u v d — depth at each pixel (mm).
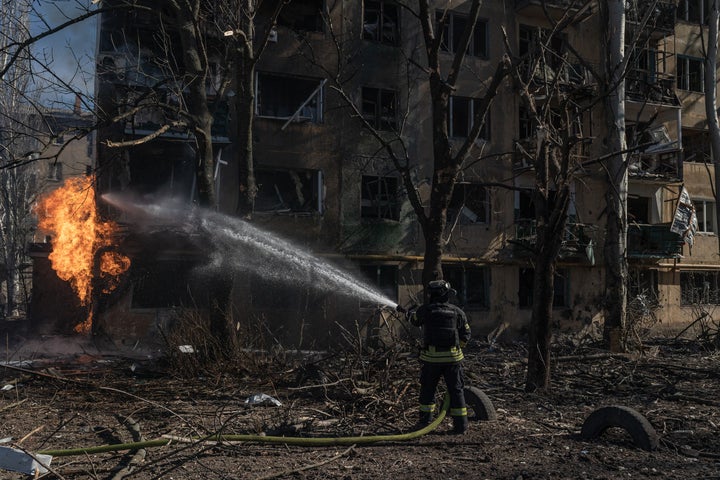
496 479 4926
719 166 19750
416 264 18938
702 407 8641
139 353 14953
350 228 18375
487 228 20031
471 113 20219
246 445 5961
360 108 18766
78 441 6191
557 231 9398
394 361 9070
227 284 12750
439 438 6355
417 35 19469
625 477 5035
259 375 10836
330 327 17406
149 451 5711
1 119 20047
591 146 21328
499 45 20625
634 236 21766
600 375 11562
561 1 20281
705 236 24328
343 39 18625
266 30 13109
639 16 20828
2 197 26141
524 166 19484
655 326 22719
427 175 19297
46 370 11008
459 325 6812
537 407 8406
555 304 21188
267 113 18078
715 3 19844
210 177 13461
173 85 15469
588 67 11125
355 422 7016
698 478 5047
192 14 12672
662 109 22453
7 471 4922
